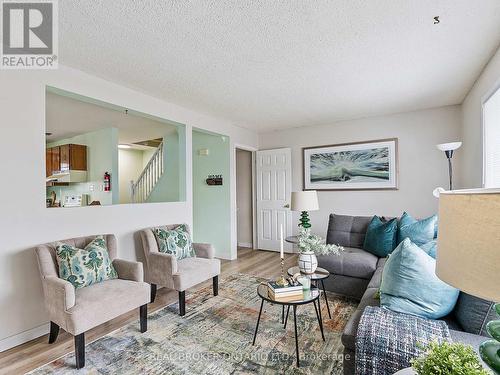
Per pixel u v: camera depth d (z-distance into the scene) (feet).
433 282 5.11
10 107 7.14
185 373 5.88
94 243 7.98
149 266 9.48
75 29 6.51
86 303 6.35
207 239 16.53
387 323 4.74
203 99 11.62
